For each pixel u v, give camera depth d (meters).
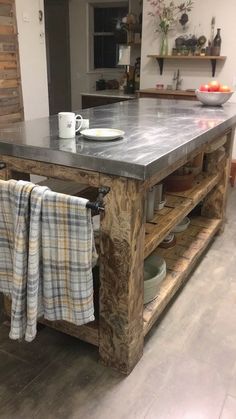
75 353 1.77
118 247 1.43
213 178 2.61
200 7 4.15
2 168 1.52
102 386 1.59
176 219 1.94
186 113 2.42
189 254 2.31
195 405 1.51
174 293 2.09
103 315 1.59
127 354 1.60
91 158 1.35
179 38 4.31
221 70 4.28
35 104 3.78
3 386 1.58
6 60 3.30
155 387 1.59
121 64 5.32
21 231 1.32
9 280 1.53
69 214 1.28
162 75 4.64
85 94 5.18
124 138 1.65
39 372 1.65
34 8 3.52
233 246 2.81
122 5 5.90
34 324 1.42
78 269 1.36
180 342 1.85
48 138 1.62
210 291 2.26
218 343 1.85
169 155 1.43
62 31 6.19
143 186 1.38
